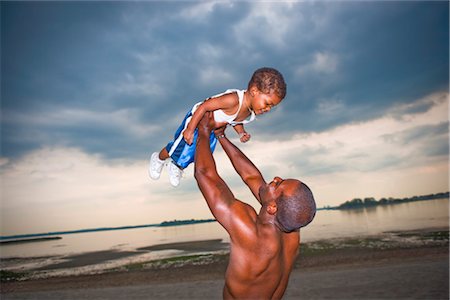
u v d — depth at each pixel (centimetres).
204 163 152
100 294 780
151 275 997
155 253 1493
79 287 902
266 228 143
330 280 742
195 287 781
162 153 260
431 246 1098
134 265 1198
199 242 1797
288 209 135
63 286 933
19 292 891
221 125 200
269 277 147
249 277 144
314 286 695
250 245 140
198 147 162
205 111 196
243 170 183
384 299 555
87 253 1694
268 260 142
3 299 813
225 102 199
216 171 152
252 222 142
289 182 142
